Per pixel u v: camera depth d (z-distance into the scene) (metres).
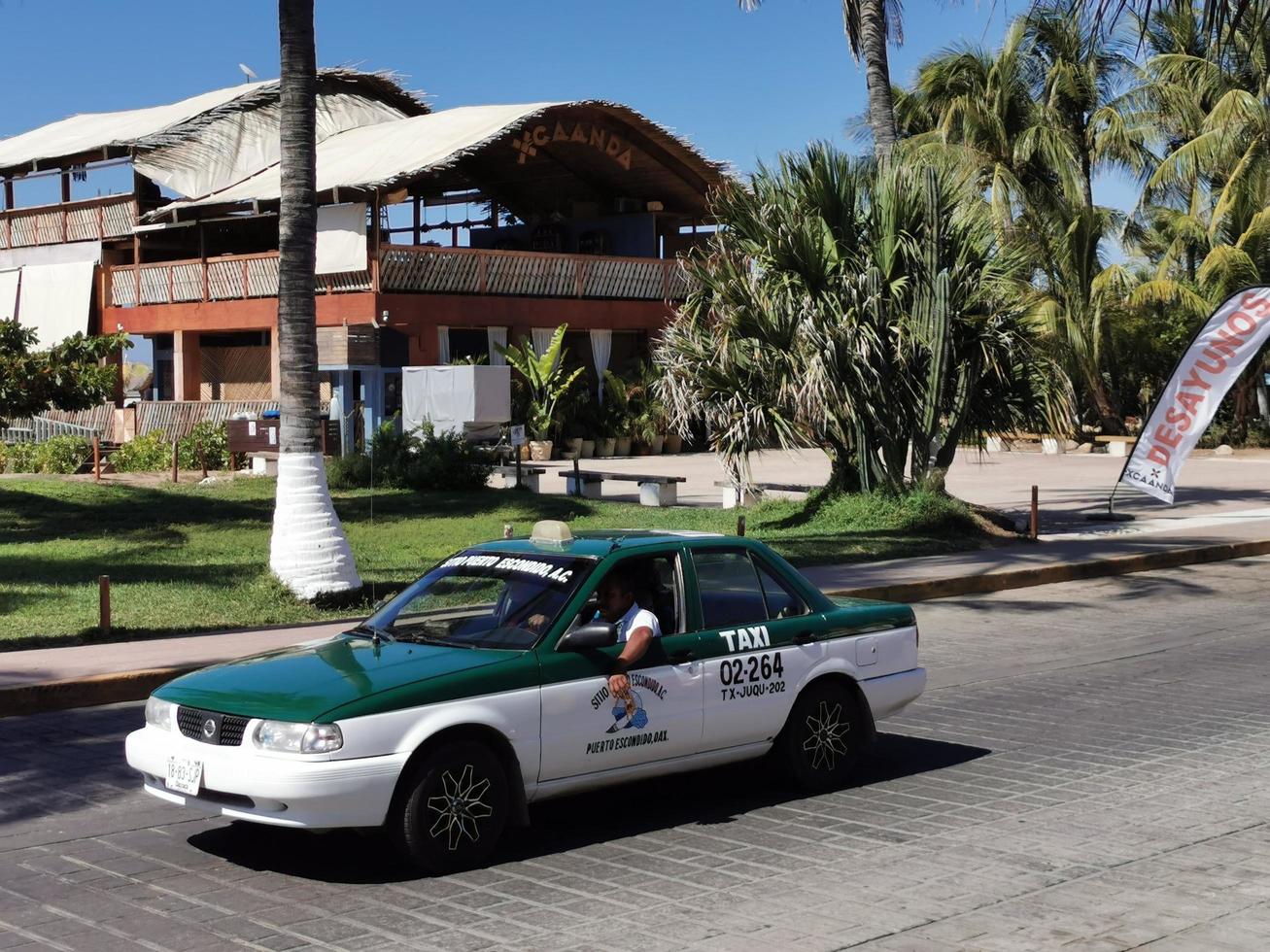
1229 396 45.44
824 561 18.12
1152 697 10.69
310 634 13.01
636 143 41.72
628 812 7.59
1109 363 47.41
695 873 6.46
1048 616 15.12
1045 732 9.52
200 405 35.88
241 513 23.19
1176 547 19.83
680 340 21.98
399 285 36.50
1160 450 22.25
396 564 18.09
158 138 39.59
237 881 6.38
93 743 9.45
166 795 6.57
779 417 20.94
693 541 7.66
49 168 43.53
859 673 8.09
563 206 46.28
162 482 26.42
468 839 6.50
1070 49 42.28
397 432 29.14
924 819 7.39
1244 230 41.78
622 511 24.78
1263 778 8.20
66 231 43.22
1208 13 12.90
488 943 5.54
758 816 7.49
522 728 6.65
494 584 7.39
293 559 14.65
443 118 41.16
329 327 35.56
